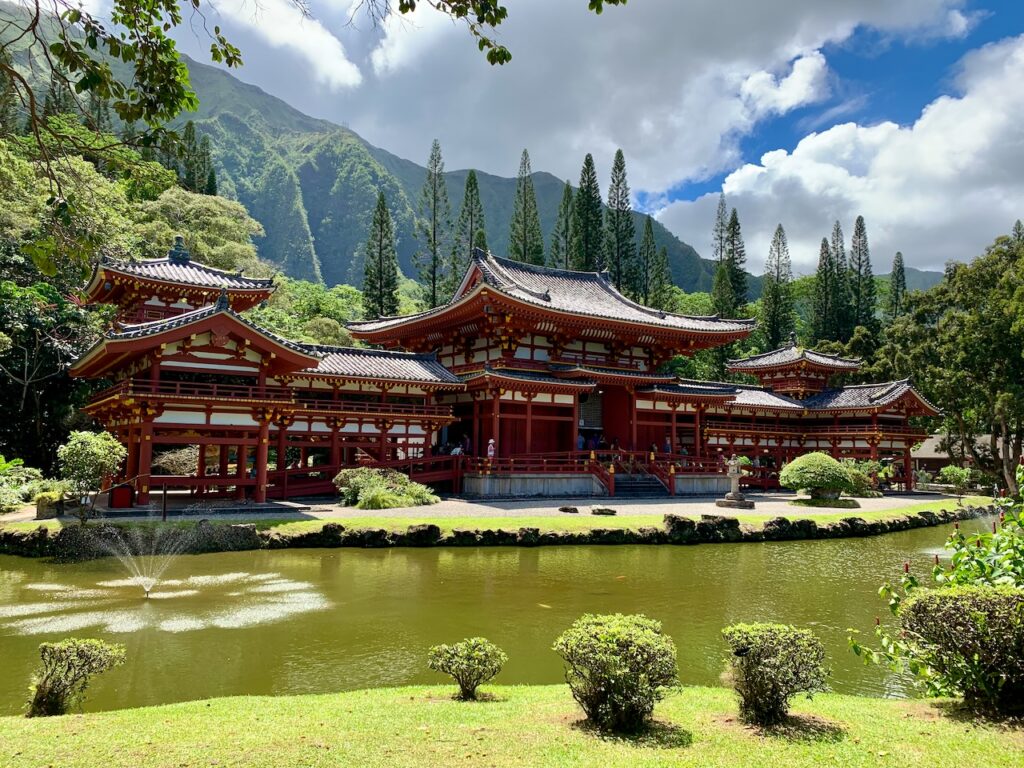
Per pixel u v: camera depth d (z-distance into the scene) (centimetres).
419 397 3753
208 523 2198
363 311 7406
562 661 1188
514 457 3719
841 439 5591
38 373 3912
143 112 707
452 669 906
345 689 1031
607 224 7675
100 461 2180
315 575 1867
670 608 1588
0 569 1892
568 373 4209
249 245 6141
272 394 2750
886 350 6306
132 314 3275
